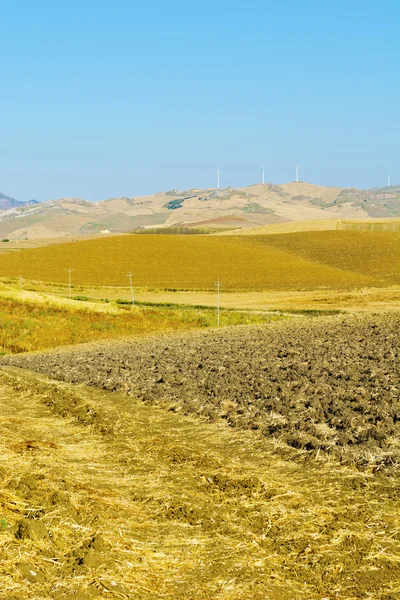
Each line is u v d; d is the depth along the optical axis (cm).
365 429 1141
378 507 791
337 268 10762
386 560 653
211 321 5359
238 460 1012
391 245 12262
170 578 617
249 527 747
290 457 1022
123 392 1636
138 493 860
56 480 865
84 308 5762
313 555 671
